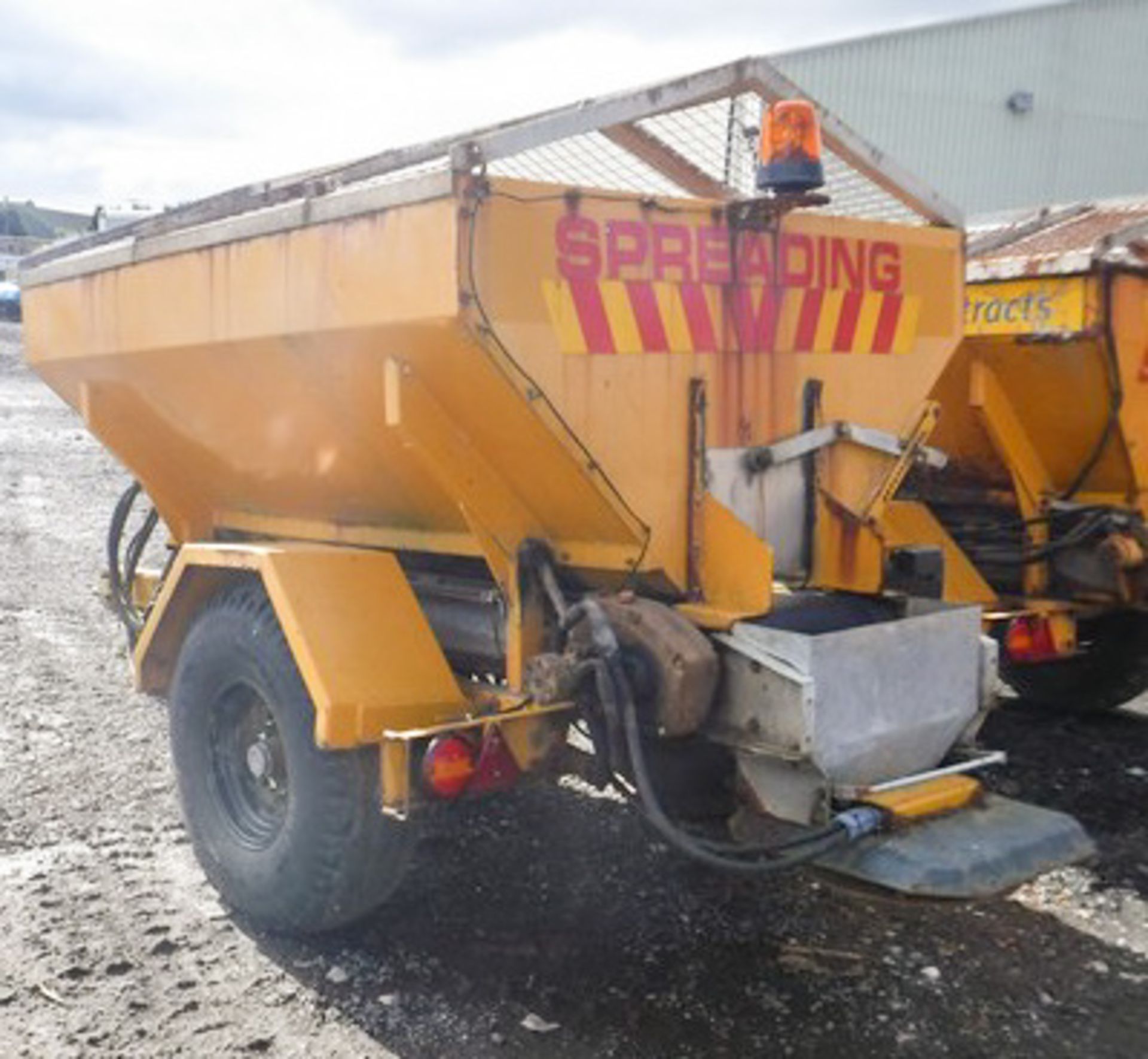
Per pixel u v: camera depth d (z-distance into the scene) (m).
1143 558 5.69
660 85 3.84
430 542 4.38
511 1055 3.46
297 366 3.99
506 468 3.79
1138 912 4.36
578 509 3.78
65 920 4.18
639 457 3.73
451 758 3.65
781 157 3.82
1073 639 5.91
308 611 3.92
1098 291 5.52
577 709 3.80
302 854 3.93
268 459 4.71
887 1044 3.54
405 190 3.40
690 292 3.79
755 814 3.70
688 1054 3.47
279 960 3.96
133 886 4.46
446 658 4.40
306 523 4.97
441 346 3.43
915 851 3.43
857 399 4.30
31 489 13.40
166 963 3.93
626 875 4.56
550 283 3.48
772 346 4.02
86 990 3.76
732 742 3.68
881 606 3.98
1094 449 5.91
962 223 4.59
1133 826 5.14
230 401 4.52
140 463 5.45
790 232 4.02
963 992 3.82
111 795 5.29
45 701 6.50
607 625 3.61
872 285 4.29
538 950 4.03
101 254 4.86
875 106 22.95
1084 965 3.99
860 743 3.63
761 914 4.28
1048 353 5.75
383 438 4.00
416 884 4.48
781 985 3.84
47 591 9.05
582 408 3.58
